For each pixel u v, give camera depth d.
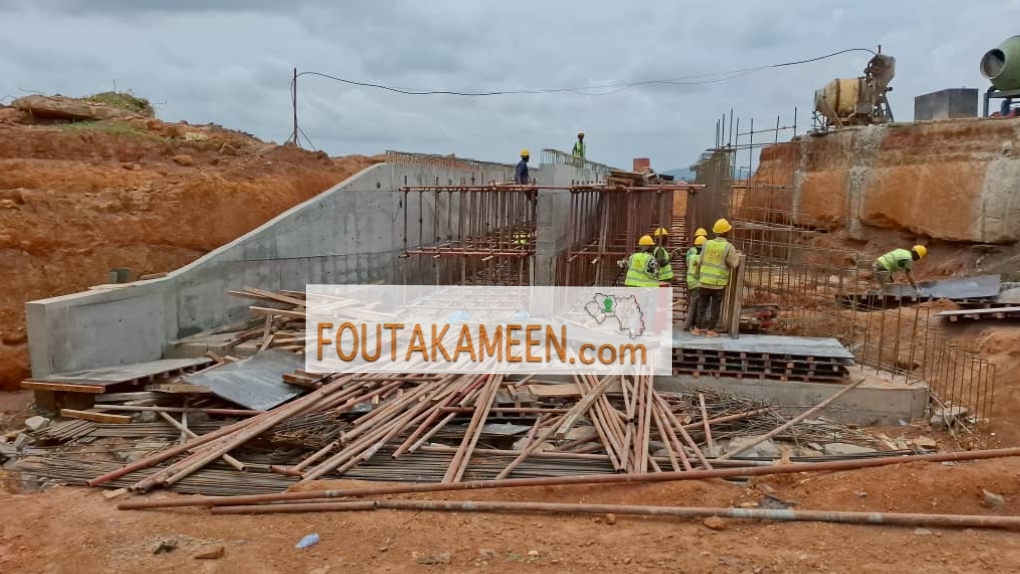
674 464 7.13
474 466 7.25
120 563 5.37
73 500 6.66
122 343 10.88
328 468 7.05
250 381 9.57
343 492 6.38
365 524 5.92
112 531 5.95
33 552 5.60
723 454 7.88
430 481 6.93
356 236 15.80
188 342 11.81
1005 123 16.45
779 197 22.31
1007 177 16.11
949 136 17.59
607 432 7.80
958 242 17.38
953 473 6.37
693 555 5.34
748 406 9.23
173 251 13.36
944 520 5.67
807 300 15.04
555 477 6.80
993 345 11.44
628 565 5.21
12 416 9.56
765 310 13.29
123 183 13.27
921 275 17.89
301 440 8.01
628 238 13.52
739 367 9.87
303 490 6.54
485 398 8.82
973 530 5.65
